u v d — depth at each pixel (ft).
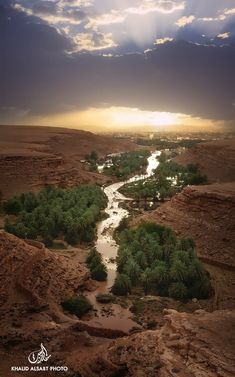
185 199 238.48
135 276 175.32
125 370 92.73
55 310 139.03
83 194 309.01
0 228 252.42
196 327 94.79
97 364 96.94
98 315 147.13
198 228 221.25
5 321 124.98
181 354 88.02
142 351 94.63
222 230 211.61
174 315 102.83
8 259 150.41
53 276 157.28
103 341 118.73
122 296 164.76
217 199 223.71
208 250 206.49
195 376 81.20
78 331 124.98
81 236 237.86
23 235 229.45
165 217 240.73
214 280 181.47
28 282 145.79
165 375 83.51
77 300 148.97
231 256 198.29
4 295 137.28
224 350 85.15
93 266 185.47
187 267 173.17
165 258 190.08
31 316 130.21
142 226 224.12
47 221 242.99
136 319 144.15
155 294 168.04
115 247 227.81
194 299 161.58
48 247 224.53
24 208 289.74
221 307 156.04
